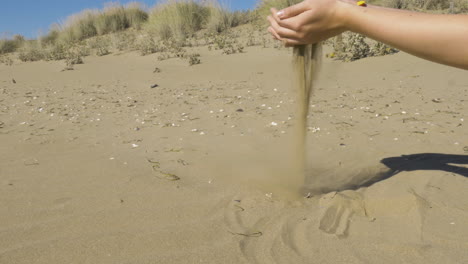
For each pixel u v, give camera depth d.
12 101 6.56
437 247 1.58
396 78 6.92
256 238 1.73
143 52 11.98
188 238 1.73
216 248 1.65
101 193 2.30
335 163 2.82
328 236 1.71
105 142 3.66
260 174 2.57
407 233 1.70
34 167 2.88
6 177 2.65
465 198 2.04
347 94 5.92
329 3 1.16
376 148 3.18
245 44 11.66
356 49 8.72
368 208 1.97
